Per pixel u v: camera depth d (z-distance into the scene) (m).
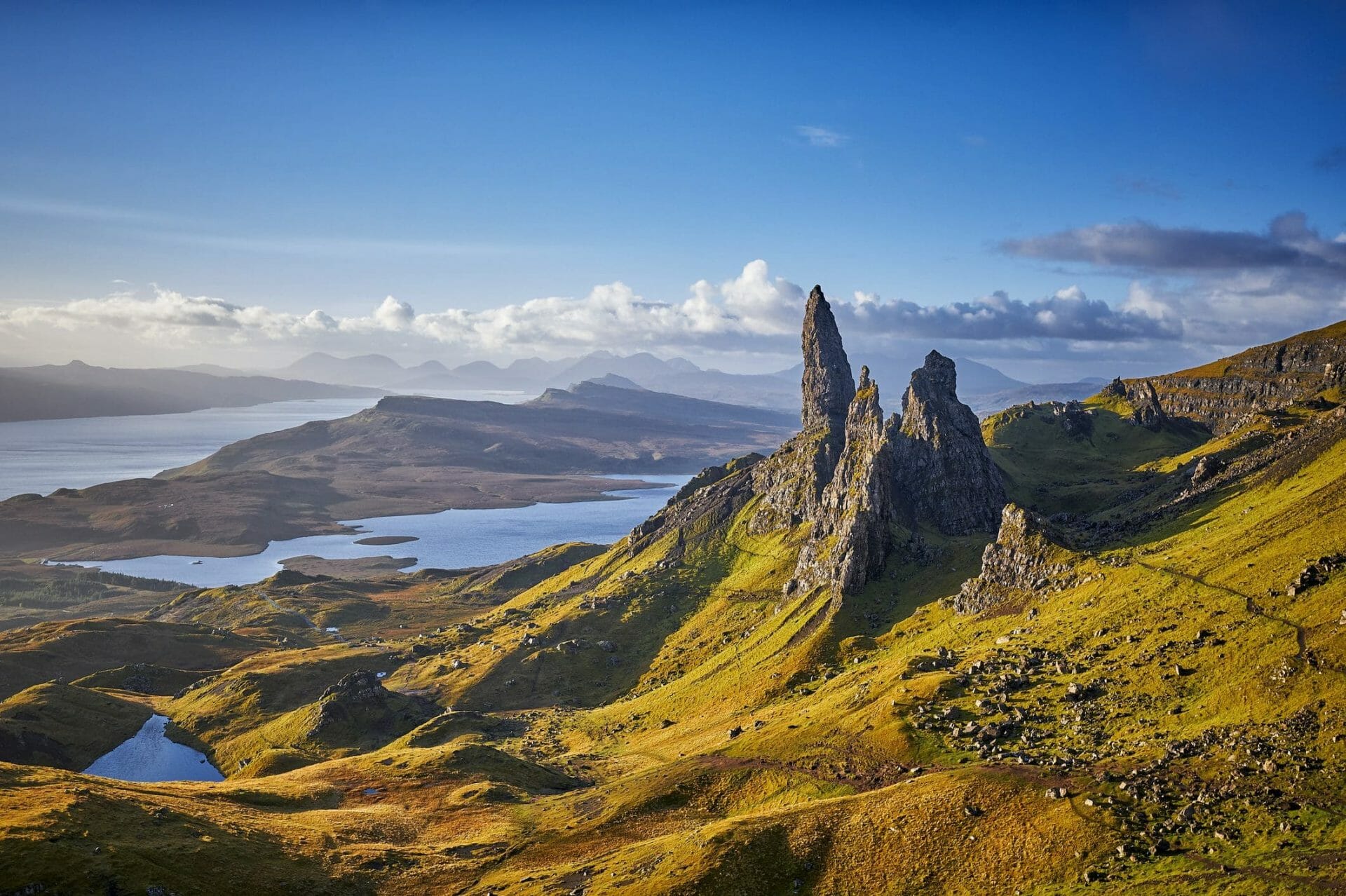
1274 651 139.25
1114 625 182.88
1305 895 89.94
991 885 116.44
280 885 155.50
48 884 137.75
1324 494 192.88
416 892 158.25
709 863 138.75
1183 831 110.25
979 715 167.00
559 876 153.38
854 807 146.12
